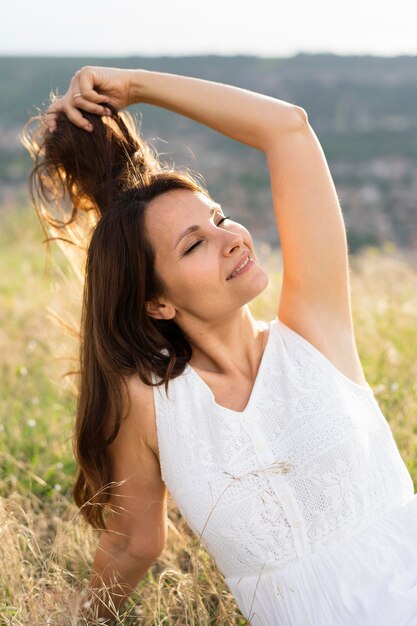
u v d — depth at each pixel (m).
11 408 4.40
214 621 2.79
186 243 2.42
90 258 2.53
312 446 2.38
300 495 2.38
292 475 2.38
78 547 3.04
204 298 2.43
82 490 2.79
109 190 2.79
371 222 18.41
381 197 20.52
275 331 2.58
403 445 3.65
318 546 2.37
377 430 2.51
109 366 2.50
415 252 15.32
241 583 2.49
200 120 2.77
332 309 2.56
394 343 4.82
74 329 3.18
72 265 2.97
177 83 2.78
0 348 5.28
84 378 2.58
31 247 9.73
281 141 2.62
